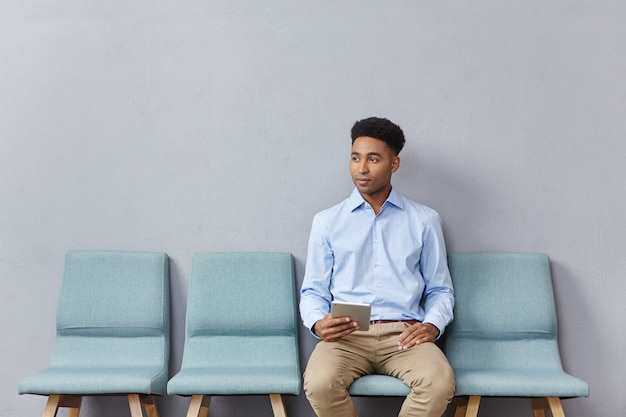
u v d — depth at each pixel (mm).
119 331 3057
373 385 2635
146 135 3197
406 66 3166
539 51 3160
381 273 2895
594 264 3139
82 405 3162
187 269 3182
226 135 3189
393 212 2955
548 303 3020
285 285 3064
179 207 3191
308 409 3129
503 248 3150
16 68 3209
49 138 3203
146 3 3203
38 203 3197
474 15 3168
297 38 3184
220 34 3193
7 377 3172
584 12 3162
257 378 2686
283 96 3182
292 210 3180
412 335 2701
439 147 3162
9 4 3215
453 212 3156
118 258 3102
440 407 2559
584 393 2641
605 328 3131
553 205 3152
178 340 3162
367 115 3170
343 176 3168
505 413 3143
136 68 3201
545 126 3152
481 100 3160
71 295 3064
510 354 2984
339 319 2654
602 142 3150
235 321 3023
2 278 3188
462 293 3025
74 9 3209
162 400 3162
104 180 3195
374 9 3174
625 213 3141
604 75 3152
